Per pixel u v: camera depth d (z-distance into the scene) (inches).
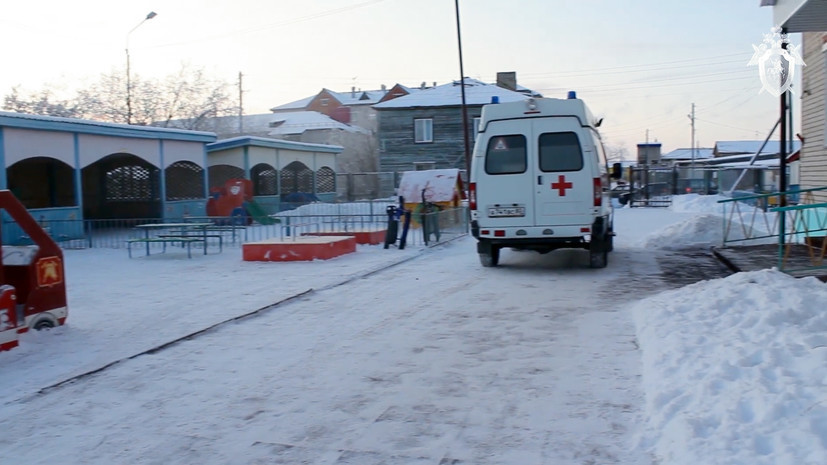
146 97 1958.7
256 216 1080.2
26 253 327.3
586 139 483.2
